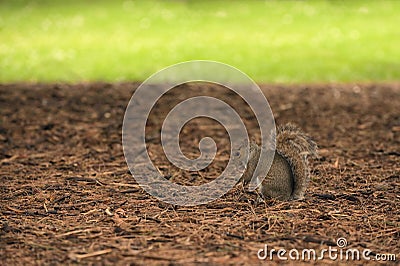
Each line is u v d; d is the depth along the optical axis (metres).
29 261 21.20
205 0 100.06
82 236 23.30
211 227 24.16
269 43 76.19
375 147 36.75
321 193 28.14
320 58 68.81
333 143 37.69
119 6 96.88
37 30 83.69
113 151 35.69
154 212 25.86
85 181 29.97
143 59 67.88
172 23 87.38
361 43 75.88
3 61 66.25
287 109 46.31
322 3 97.44
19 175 31.03
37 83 54.69
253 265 21.03
